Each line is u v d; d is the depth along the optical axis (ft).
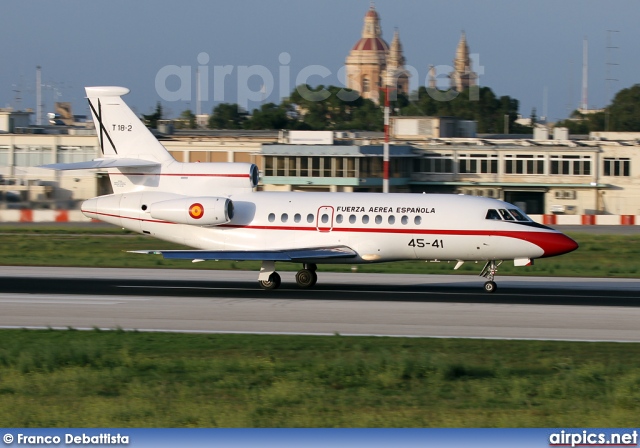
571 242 365.61
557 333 274.57
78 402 191.21
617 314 310.45
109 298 341.82
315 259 368.07
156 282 393.09
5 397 195.62
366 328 280.72
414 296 352.08
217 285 384.27
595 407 190.70
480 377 217.36
